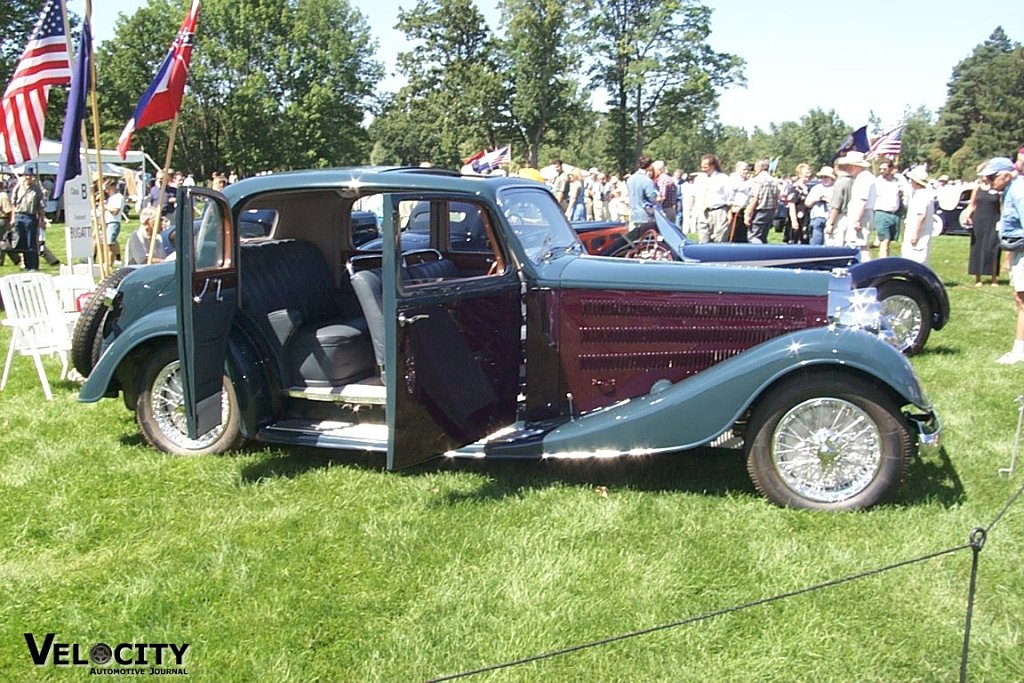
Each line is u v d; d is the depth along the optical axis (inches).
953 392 257.3
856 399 165.0
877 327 177.2
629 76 1941.4
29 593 141.2
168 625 131.6
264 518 168.6
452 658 122.1
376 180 184.1
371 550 154.3
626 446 173.3
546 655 107.1
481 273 217.2
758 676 117.4
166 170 275.3
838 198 401.7
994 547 153.1
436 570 147.2
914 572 144.3
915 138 3435.0
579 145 2559.1
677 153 3501.5
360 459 201.2
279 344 197.5
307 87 2098.9
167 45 2016.5
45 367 295.6
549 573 144.9
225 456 201.0
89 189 329.1
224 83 2042.3
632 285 183.6
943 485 183.8
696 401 169.2
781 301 179.6
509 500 176.2
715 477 189.6
